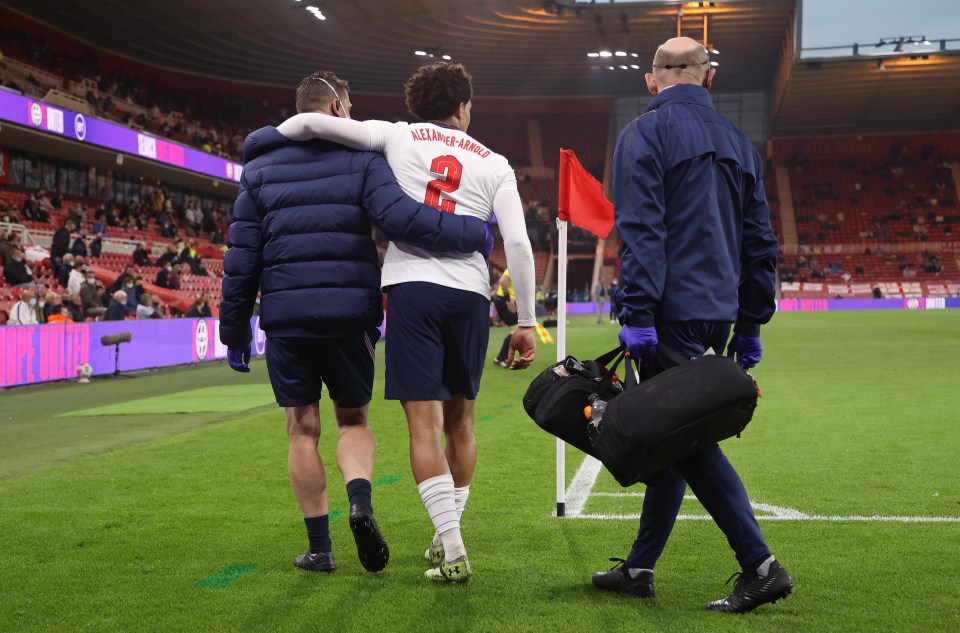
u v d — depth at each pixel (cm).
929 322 2523
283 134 319
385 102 4622
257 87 4181
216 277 2517
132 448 628
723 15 3772
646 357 272
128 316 1541
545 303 3447
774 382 1045
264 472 536
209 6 3114
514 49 4031
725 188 280
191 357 1585
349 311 310
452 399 334
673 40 298
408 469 545
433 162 310
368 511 297
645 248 265
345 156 315
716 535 372
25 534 384
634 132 278
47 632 262
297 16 3319
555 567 328
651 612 271
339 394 329
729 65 4491
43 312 1370
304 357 321
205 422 803
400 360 304
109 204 2562
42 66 2767
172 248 2262
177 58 3656
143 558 345
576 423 277
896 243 4725
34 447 670
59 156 2352
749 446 608
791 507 421
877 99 4431
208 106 3828
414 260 305
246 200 326
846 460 548
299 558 330
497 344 1909
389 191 304
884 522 389
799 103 4459
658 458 256
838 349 1548
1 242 1527
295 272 312
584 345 1783
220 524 402
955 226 4759
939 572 312
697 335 278
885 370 1165
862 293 4438
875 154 5069
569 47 4028
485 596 290
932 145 5025
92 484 501
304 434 329
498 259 3888
